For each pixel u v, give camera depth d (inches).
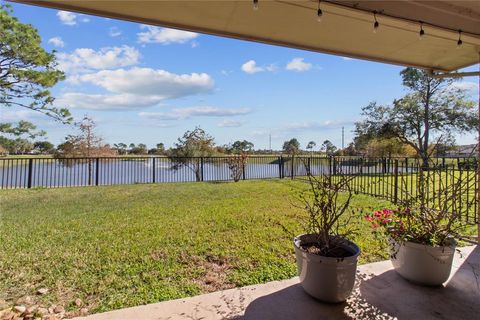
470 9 115.0
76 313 82.2
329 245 92.0
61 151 451.8
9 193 286.2
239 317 79.6
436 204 133.4
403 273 101.6
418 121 604.4
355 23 112.0
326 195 102.6
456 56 151.3
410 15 108.0
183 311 82.4
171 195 275.0
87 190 306.8
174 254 125.6
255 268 112.5
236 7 98.5
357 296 91.1
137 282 100.7
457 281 101.0
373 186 300.7
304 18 107.7
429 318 80.0
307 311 82.9
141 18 104.0
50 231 157.2
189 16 104.7
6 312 81.7
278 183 362.0
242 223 174.4
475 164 138.3
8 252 126.1
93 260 118.5
